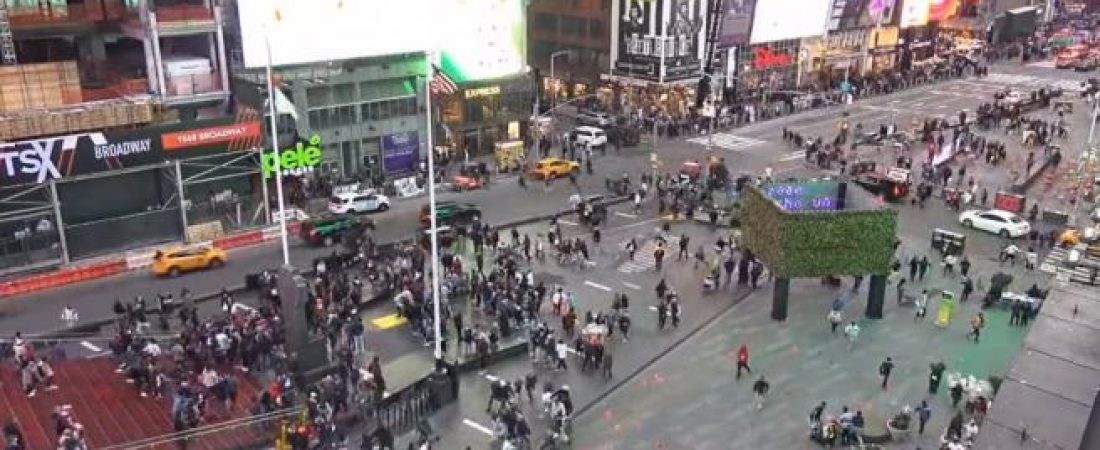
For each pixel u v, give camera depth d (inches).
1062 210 2401.6
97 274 1919.3
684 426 1348.4
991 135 3297.2
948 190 2486.5
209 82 2269.9
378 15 2539.4
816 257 1662.2
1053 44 5492.1
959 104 3897.6
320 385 1336.1
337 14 2449.6
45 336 1587.1
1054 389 951.6
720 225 2283.5
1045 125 3243.1
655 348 1609.3
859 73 4503.0
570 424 1306.6
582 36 3732.8
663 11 3341.5
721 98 3754.9
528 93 3097.9
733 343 1628.9
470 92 2920.8
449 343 1588.3
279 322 1521.9
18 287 1819.6
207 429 1218.6
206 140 2113.7
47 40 2222.0
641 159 2982.3
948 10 4926.2
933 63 4739.2
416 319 1633.9
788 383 1476.4
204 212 2158.0
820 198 1777.8
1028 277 1925.4
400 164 2760.8
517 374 1505.9
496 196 2541.8
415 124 2760.8
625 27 3486.7
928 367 1525.6
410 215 2357.3
